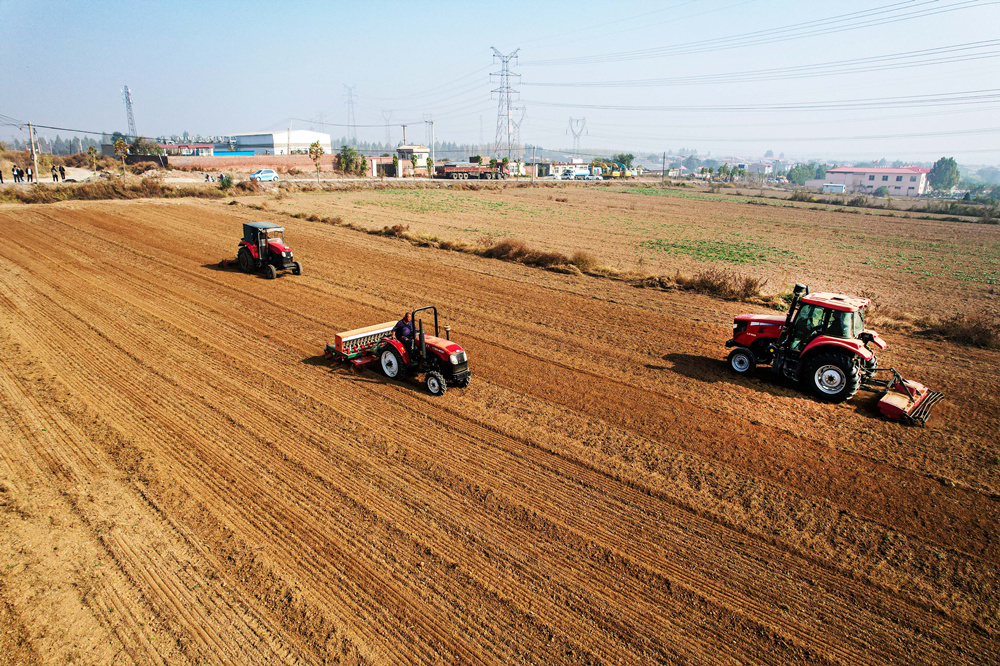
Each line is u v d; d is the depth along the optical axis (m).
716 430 10.98
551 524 8.05
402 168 110.62
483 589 6.86
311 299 19.58
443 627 6.30
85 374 12.75
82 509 8.12
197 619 6.34
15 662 5.73
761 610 6.68
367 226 37.03
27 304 17.67
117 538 7.57
